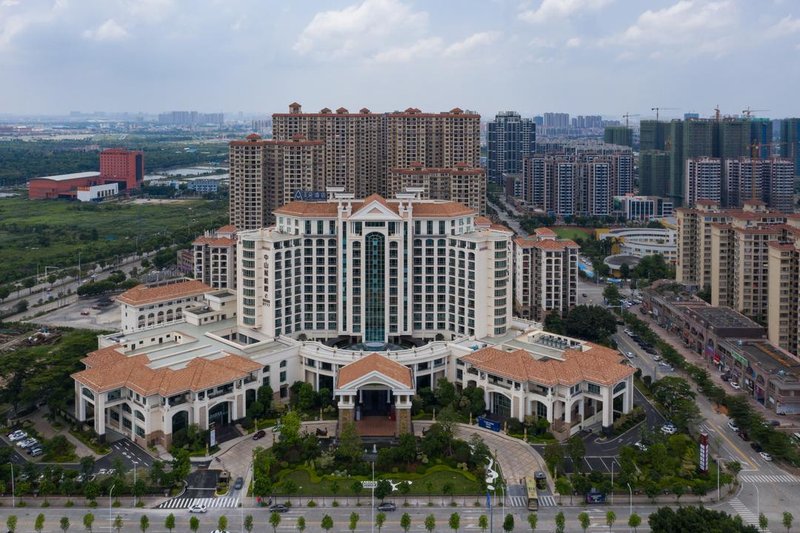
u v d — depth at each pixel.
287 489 188.38
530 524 175.00
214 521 180.38
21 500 188.75
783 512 184.50
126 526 177.75
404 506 188.25
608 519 173.75
